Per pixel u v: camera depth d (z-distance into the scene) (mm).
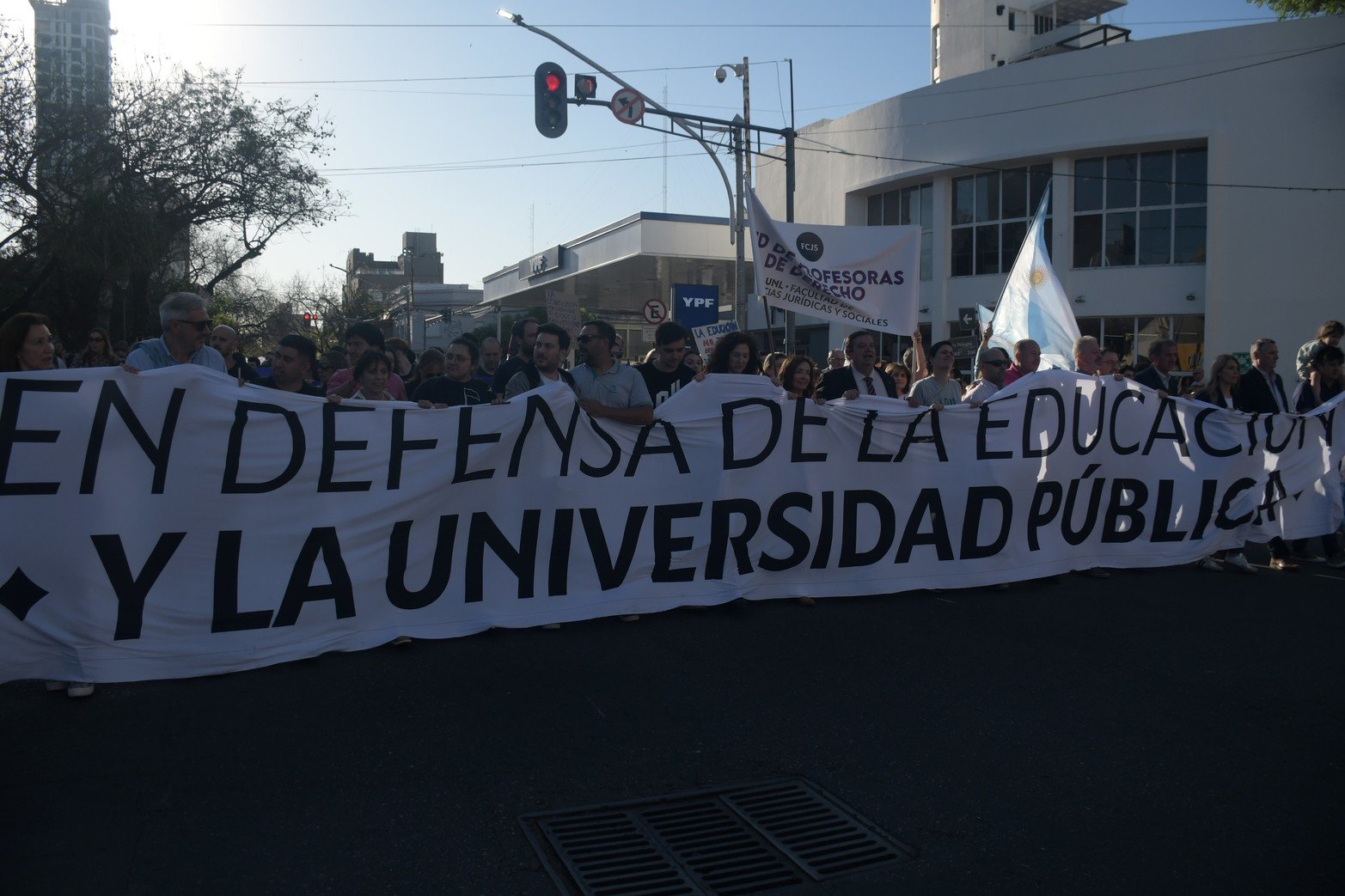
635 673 5355
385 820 3668
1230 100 24062
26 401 4844
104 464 4973
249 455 5320
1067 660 5715
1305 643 6098
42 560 4832
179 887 3182
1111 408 7934
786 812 3826
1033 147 26234
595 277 44188
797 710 4859
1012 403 7590
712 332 15461
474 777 4047
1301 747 4527
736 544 6766
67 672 4844
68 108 22234
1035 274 11039
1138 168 25547
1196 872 3436
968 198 28000
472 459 5914
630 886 3295
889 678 5348
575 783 4012
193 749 4238
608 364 6641
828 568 7062
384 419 5691
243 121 24891
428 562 5824
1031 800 3965
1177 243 25125
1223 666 5641
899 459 7227
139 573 5035
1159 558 8180
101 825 3562
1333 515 8625
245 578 5285
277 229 26578
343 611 5559
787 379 7262
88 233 21766
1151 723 4777
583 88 15141
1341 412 8758
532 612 6125
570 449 6238
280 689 4988
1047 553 7750
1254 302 24047
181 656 5078
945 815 3822
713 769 4184
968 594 7336
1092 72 25406
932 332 28859
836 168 31031
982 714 4855
